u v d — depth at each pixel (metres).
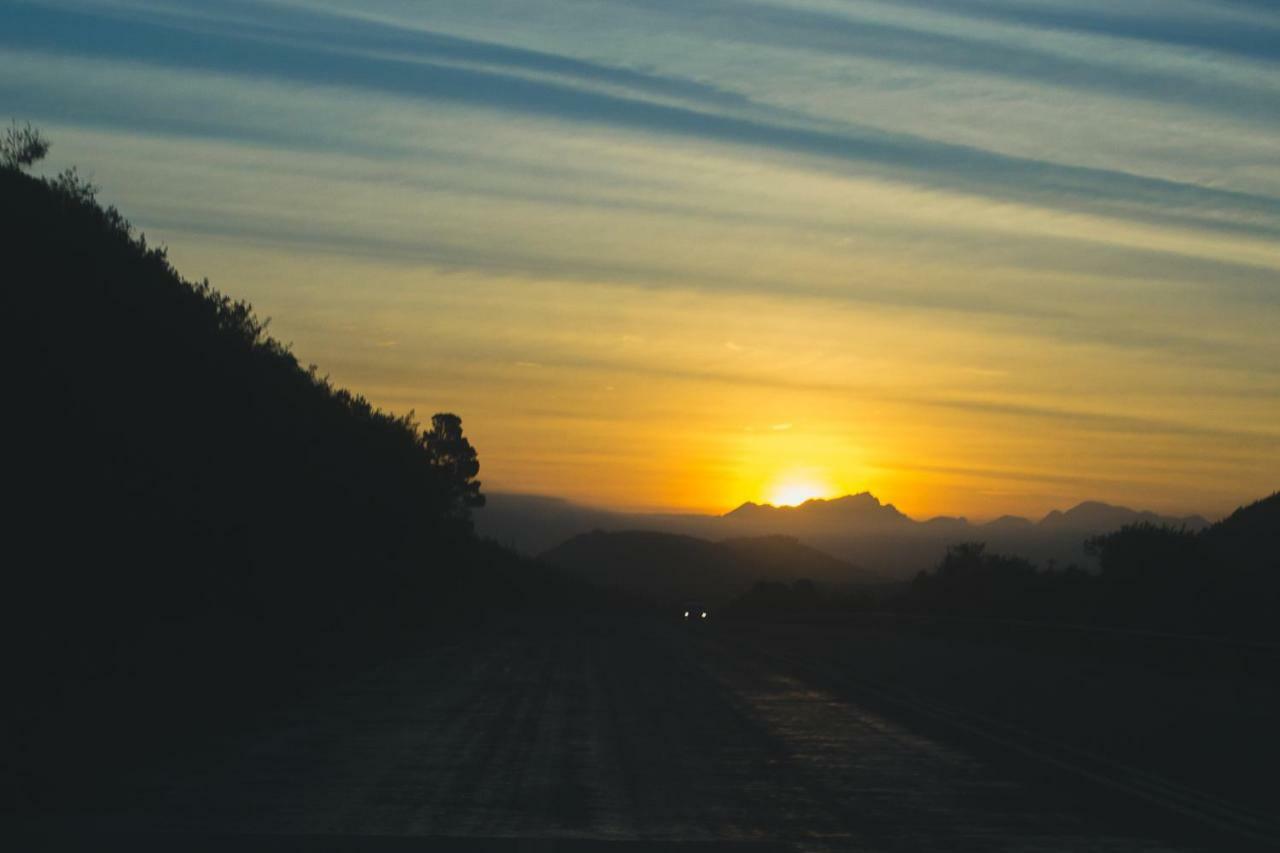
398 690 24.67
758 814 12.32
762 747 17.00
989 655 37.44
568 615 82.19
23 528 22.31
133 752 15.65
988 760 15.98
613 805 12.67
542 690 24.89
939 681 28.02
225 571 31.08
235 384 32.72
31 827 11.09
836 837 11.29
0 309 22.81
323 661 30.36
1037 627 40.28
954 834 11.46
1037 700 23.64
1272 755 16.50
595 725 19.17
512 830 11.36
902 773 14.91
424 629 50.97
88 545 24.05
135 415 25.95
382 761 15.26
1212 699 23.88
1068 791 13.74
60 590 23.00
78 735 16.14
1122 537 54.56
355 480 46.44
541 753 16.14
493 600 92.50
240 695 22.42
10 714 16.53
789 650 39.94
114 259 28.30
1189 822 12.09
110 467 24.89
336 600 40.56
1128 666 32.34
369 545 48.41
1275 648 26.83
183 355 29.52
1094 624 45.09
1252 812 12.60
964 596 63.44
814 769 15.16
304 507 37.84
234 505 31.12
